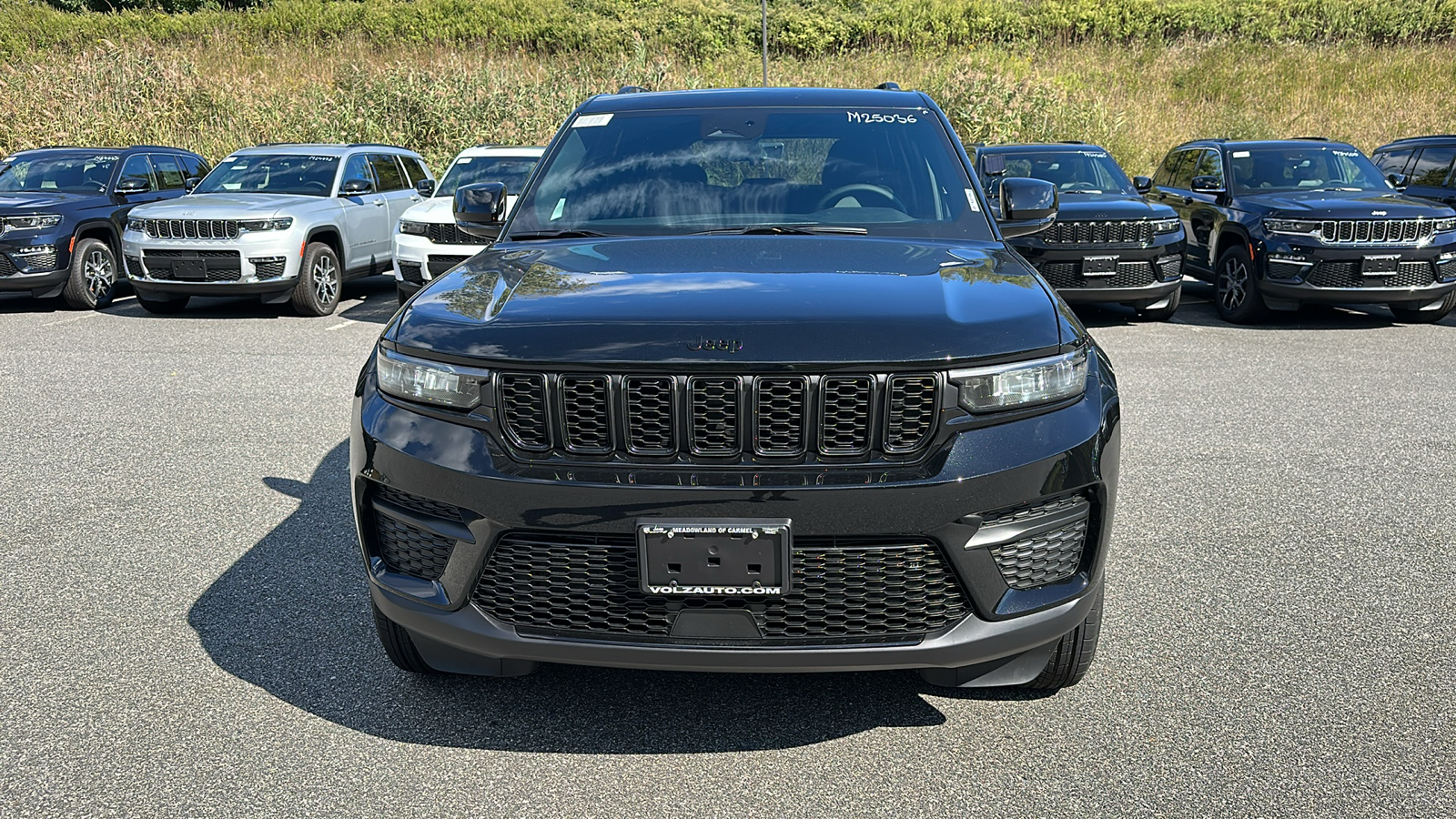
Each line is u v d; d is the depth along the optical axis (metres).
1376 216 8.92
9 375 7.21
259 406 6.24
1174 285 9.41
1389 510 4.32
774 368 2.18
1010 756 2.52
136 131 20.73
